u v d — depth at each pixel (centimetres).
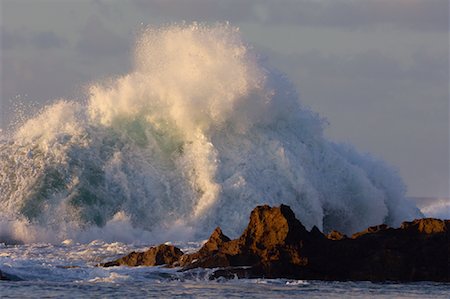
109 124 17438
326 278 10906
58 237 15662
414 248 11206
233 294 9938
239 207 16588
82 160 16812
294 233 11000
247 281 10706
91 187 16525
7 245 14388
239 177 16838
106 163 16862
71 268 11244
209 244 11500
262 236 11100
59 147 16912
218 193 16600
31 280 10662
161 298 9662
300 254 10912
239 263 10981
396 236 11381
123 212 16250
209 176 16800
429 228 11419
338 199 17912
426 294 10206
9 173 16675
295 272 10875
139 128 17462
